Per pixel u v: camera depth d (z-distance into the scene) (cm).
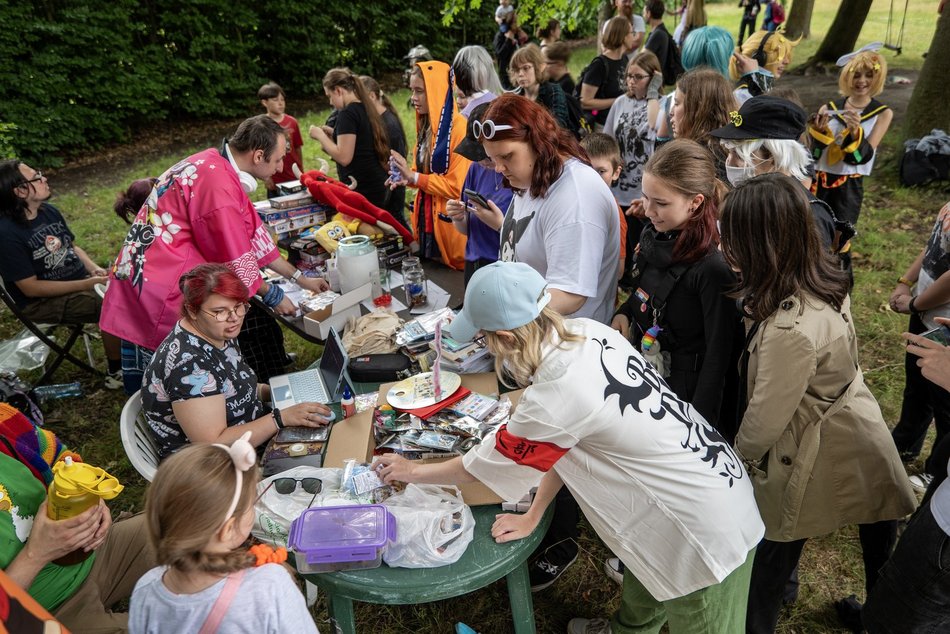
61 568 185
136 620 135
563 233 215
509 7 905
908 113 633
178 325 219
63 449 199
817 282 169
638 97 427
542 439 151
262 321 344
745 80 353
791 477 186
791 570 206
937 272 244
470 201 295
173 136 1012
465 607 258
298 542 170
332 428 226
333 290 320
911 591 169
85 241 590
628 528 166
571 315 241
